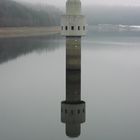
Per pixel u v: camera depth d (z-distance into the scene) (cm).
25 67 6034
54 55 8119
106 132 2541
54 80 4706
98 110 3158
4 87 4234
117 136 2450
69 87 4106
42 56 7912
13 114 3017
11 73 5347
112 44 11800
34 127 2655
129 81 4650
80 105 3338
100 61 6894
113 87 4241
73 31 3978
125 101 3512
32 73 5325
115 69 5756
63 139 2402
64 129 2617
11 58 7488
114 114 3019
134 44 11975
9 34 16238
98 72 5416
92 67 6009
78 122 2794
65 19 3984
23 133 2511
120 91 4006
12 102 3462
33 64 6431
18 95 3778
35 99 3594
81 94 3834
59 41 13300
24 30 17900
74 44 4025
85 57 7612
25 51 9088
